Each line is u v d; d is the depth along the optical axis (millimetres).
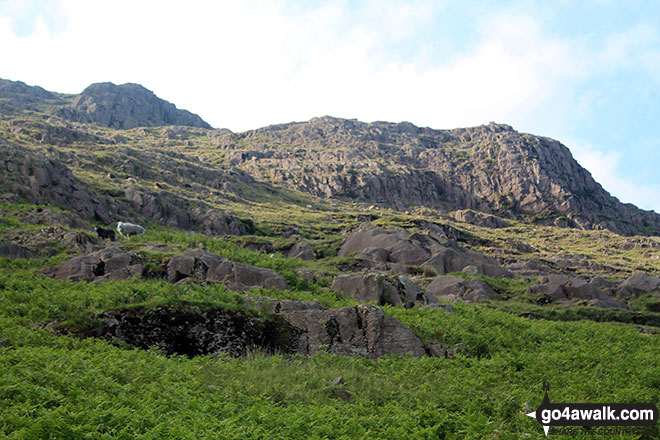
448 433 10758
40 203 39562
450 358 17188
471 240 84688
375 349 16922
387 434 10203
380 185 144250
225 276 21484
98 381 10781
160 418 9406
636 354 19641
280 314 17312
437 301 24031
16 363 11367
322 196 135000
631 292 34688
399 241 43875
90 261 21297
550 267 68875
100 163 81625
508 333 20391
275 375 13422
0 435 8133
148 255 22047
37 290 17672
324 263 39531
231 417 10117
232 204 86312
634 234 155750
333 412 10883
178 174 96500
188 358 15406
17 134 83625
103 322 15422
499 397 13320
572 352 18562
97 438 8289
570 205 154625
